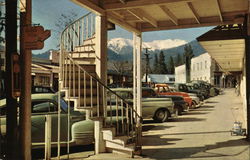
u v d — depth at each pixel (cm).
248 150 795
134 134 834
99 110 779
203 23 980
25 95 572
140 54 1084
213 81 6506
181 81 6769
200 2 810
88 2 738
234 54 1602
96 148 790
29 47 566
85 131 800
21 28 573
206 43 1166
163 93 1917
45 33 564
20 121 574
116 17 906
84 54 841
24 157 566
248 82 891
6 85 550
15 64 548
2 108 723
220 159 705
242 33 1005
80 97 749
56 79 2453
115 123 862
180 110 1686
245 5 845
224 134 1053
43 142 762
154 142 924
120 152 767
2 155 561
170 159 709
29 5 575
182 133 1090
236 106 2216
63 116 793
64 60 757
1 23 554
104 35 810
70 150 838
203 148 829
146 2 773
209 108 2089
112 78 4259
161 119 1405
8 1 545
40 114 772
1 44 565
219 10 848
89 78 795
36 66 2309
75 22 909
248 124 909
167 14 883
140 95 1077
